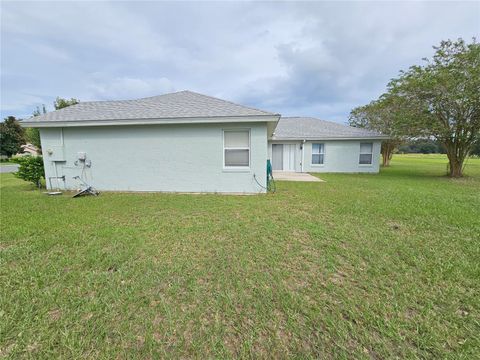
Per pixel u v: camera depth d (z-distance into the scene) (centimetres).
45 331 175
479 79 973
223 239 355
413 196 680
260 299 214
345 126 1661
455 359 151
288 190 791
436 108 1127
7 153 3584
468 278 245
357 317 190
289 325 182
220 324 183
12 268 268
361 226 413
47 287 231
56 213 498
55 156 791
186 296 218
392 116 1495
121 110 801
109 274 256
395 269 266
